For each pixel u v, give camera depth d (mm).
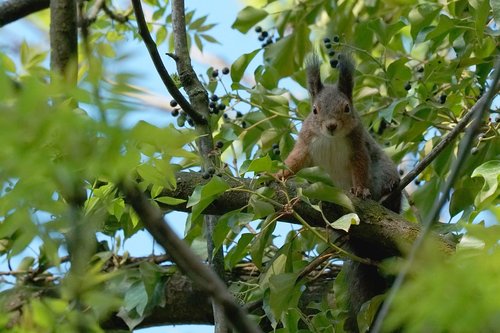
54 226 6992
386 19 15609
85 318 6648
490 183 10398
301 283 10875
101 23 14953
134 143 6301
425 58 14445
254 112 13148
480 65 12438
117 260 12812
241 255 10953
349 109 13633
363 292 12172
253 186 10344
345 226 10016
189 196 10766
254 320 11125
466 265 5730
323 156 13672
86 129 5469
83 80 5625
